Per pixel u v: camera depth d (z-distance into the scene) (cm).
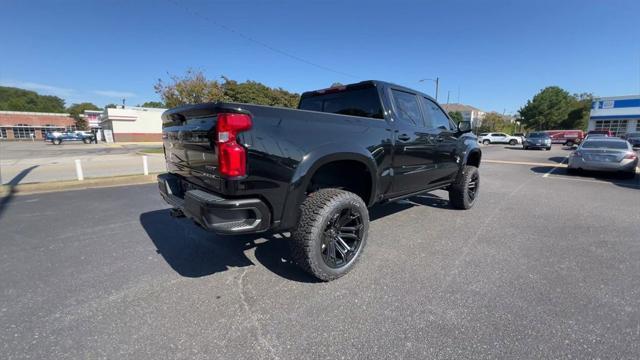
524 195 672
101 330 213
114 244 372
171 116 301
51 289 269
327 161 269
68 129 6769
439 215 499
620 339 203
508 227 438
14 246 366
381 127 332
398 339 204
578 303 245
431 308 239
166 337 206
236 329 214
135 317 228
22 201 602
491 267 310
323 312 234
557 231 421
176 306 243
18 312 234
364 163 306
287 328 215
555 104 5759
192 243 376
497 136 3791
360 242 301
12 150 2580
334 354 191
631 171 927
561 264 316
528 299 251
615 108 3981
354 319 225
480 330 212
